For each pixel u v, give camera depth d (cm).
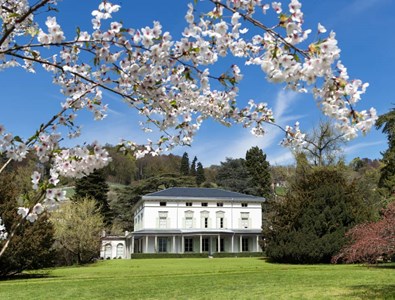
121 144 457
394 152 3391
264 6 320
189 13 333
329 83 283
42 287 1269
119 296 1038
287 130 480
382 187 3459
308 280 1305
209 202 4319
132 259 3506
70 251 3130
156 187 5912
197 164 8625
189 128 501
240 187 6141
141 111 469
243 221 4356
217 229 4272
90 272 1972
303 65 271
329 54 264
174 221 4222
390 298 888
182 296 1012
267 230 2686
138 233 4072
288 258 2508
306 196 2650
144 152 490
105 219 4803
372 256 1312
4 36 340
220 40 357
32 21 433
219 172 6725
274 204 2789
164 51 353
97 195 4778
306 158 3434
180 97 486
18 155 344
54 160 347
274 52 280
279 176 4312
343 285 1145
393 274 1460
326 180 2697
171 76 398
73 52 450
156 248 4144
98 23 361
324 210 2484
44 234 1820
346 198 2589
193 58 359
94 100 459
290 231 2555
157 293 1076
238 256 3900
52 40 367
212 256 3906
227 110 516
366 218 2467
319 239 2378
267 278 1401
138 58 388
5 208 1653
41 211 325
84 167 350
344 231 2375
